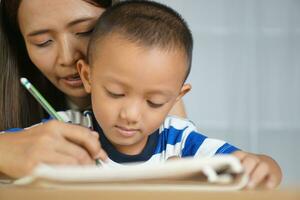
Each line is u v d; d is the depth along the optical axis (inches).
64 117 45.9
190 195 22.2
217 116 100.6
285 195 22.3
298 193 22.5
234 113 100.6
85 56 43.7
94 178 23.4
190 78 100.7
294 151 100.3
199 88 100.6
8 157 33.9
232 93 100.7
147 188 23.6
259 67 100.9
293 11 100.7
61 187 23.6
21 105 50.6
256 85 100.7
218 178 23.6
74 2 42.7
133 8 41.0
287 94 100.8
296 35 100.8
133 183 24.1
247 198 21.9
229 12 100.8
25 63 50.6
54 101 50.9
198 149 43.0
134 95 37.4
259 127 100.4
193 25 100.8
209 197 22.0
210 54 100.9
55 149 33.6
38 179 23.2
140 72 36.7
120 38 38.0
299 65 100.7
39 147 33.4
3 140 35.2
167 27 39.3
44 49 44.1
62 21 42.6
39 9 42.8
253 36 100.8
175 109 56.6
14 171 33.6
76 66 43.7
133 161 42.6
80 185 23.9
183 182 25.1
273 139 100.5
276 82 100.8
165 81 37.5
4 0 47.6
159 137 44.6
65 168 23.5
